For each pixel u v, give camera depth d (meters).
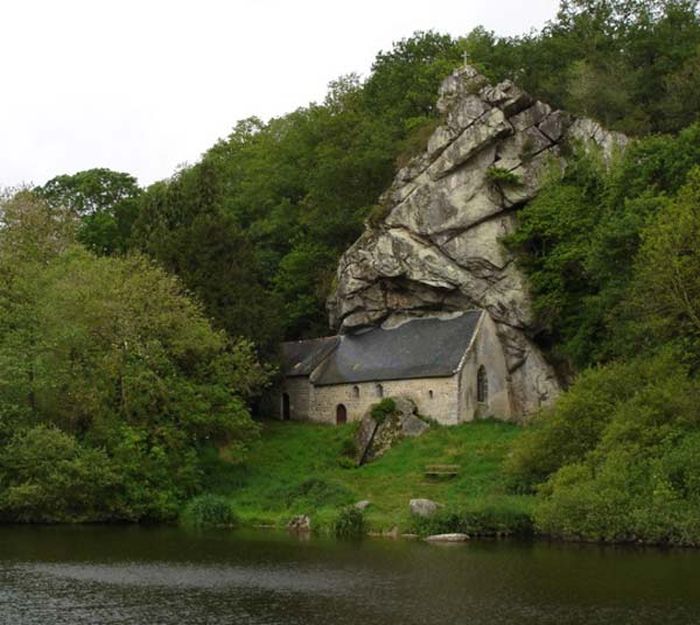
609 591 30.91
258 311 71.38
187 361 62.88
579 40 88.19
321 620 27.36
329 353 76.56
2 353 55.22
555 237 71.12
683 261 48.88
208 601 30.23
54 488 52.03
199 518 52.47
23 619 27.66
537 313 70.38
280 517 52.06
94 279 59.44
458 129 74.00
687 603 28.98
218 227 71.81
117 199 100.19
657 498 41.41
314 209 87.19
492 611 28.22
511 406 70.56
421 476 57.66
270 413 77.06
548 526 44.19
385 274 74.25
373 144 84.81
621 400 49.34
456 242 72.50
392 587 32.25
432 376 67.38
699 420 45.50
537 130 74.69
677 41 82.44
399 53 99.38
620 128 75.56
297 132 102.31
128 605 29.61
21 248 71.00
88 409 56.19
